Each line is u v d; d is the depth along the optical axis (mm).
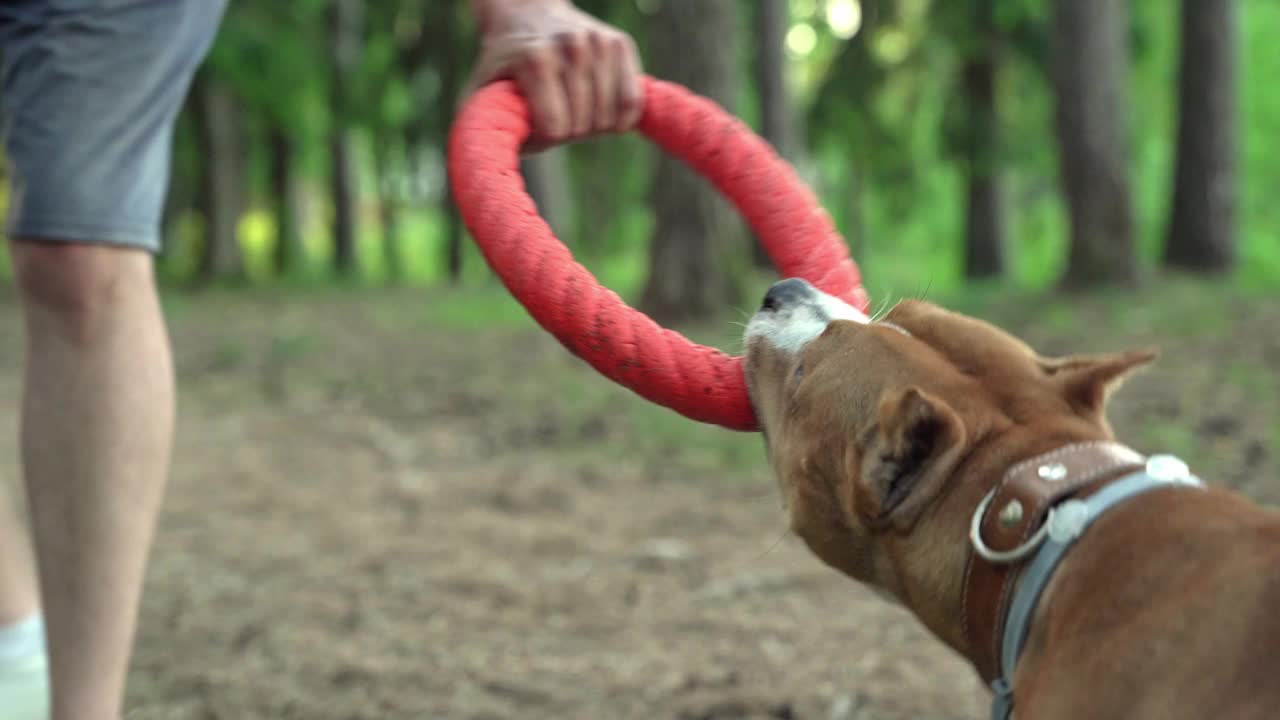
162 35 2822
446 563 5609
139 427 2840
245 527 6297
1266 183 31500
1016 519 2158
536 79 3023
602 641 4633
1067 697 1986
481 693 4191
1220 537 1985
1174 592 1957
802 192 3221
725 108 12188
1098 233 14383
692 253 12250
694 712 3980
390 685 4262
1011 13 19047
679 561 5496
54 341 2805
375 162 27438
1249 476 6102
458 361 11586
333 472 7477
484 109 2982
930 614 2326
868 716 3934
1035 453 2221
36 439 2811
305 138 26422
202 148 24094
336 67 24547
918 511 2281
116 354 2812
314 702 4141
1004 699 2207
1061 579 2094
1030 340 11156
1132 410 7770
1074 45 14352
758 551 5605
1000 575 2178
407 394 9969
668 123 3275
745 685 4188
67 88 2746
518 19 3074
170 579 5473
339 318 16422
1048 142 20453
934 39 20156
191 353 13078
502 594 5168
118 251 2793
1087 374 2355
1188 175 16562
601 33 3082
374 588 5289
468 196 2857
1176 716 1867
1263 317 11703
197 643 4699
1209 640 1885
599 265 27922
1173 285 14727
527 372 10641
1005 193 21812
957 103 20719
